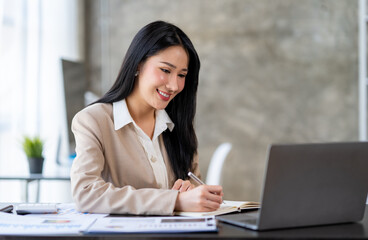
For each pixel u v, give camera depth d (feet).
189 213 4.27
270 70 14.03
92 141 5.01
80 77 11.23
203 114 14.21
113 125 5.32
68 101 10.49
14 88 10.61
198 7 14.21
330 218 3.85
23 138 10.32
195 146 5.94
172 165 5.80
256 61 14.07
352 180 3.84
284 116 13.99
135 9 14.38
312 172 3.64
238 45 14.11
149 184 5.34
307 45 13.94
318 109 13.92
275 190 3.54
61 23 12.75
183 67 5.25
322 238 3.31
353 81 13.83
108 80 14.39
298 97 13.96
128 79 5.33
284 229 3.65
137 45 5.26
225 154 10.29
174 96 5.75
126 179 5.30
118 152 5.27
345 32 13.84
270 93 14.02
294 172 3.57
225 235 3.34
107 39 14.40
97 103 5.45
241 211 4.50
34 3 11.43
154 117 5.83
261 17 14.05
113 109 5.41
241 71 14.11
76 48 13.56
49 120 11.97
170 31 5.20
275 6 14.01
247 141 14.07
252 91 14.07
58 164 10.85
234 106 14.11
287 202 3.61
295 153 3.54
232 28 14.12
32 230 3.53
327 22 13.89
